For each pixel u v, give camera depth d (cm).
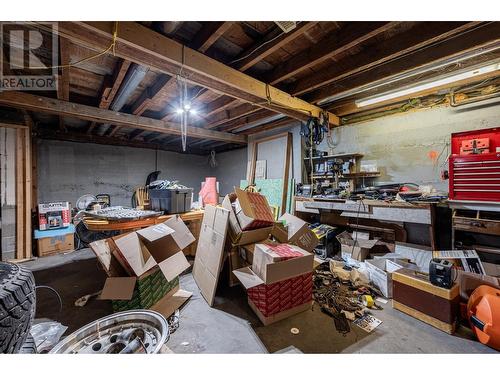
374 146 344
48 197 478
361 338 158
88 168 532
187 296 212
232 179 646
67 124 470
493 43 190
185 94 262
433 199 239
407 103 310
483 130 228
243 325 174
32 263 320
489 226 203
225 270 248
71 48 210
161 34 181
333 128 393
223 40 207
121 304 178
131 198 595
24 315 101
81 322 180
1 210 325
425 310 173
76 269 296
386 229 315
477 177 210
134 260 164
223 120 420
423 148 298
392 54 204
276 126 454
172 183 291
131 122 392
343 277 246
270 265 171
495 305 147
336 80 278
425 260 254
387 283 210
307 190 375
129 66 229
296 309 187
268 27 190
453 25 171
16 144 341
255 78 264
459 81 256
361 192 313
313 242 266
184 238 204
